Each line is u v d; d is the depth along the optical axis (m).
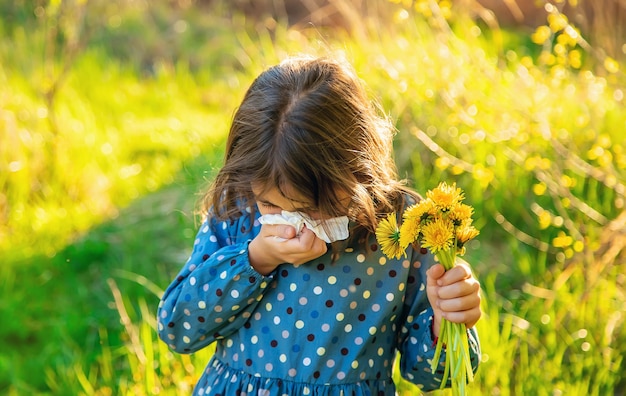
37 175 4.30
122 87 5.91
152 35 6.92
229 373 1.77
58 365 3.12
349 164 1.58
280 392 1.71
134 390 2.62
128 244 3.85
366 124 1.61
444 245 1.51
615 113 3.52
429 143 3.22
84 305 3.51
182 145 4.94
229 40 6.95
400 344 1.81
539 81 3.42
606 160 2.96
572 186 3.20
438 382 1.77
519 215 3.49
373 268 1.71
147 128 5.21
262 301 1.74
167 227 3.96
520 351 2.72
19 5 6.41
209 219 1.81
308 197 1.54
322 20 6.28
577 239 3.06
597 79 3.37
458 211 1.54
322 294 1.70
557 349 2.73
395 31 4.39
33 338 3.38
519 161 3.30
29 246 3.91
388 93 3.86
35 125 4.45
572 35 3.03
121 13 7.06
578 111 3.56
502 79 3.67
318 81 1.59
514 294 3.13
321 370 1.70
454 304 1.57
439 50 3.76
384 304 1.72
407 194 1.75
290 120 1.54
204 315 1.70
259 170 1.56
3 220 4.09
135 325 3.21
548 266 3.26
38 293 3.60
